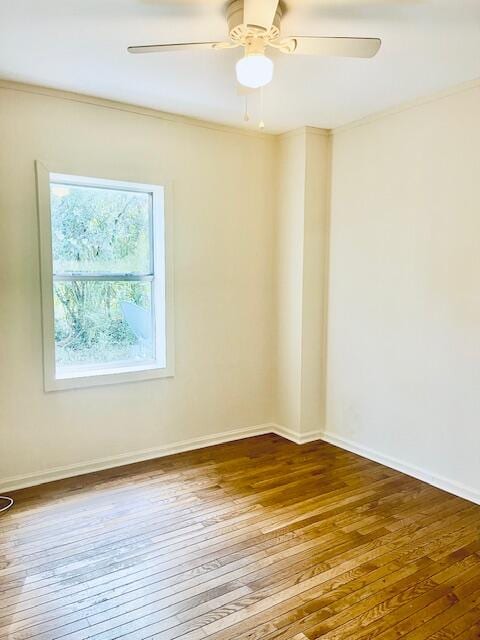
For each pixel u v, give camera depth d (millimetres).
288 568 2256
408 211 3238
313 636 1843
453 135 2932
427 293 3143
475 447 2910
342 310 3809
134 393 3477
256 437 4090
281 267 4047
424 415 3203
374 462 3541
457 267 2955
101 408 3340
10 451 3025
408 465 3328
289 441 3996
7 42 2336
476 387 2887
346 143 3686
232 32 1921
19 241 2951
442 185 3012
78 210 3303
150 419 3568
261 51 2004
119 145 3256
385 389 3473
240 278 3936
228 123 3658
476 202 2834
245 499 2945
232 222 3842
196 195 3633
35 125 2953
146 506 2844
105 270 3443
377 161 3438
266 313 4117
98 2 1979
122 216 3480
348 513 2777
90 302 3396
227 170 3771
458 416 2994
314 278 3895
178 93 3025
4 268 2920
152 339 3691
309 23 2164
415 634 1861
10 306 2953
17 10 2035
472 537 2531
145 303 3633
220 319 3854
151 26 2184
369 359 3592
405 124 3221
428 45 2344
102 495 2977
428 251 3123
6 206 2900
